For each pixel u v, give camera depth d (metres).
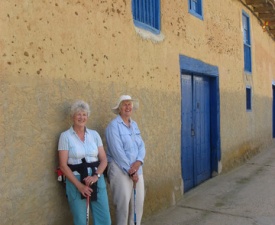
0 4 3.42
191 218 5.80
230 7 9.55
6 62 3.46
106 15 4.78
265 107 13.51
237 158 9.95
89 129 4.25
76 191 3.89
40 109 3.81
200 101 8.07
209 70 8.08
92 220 4.46
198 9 7.71
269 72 14.43
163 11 6.23
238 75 10.13
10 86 3.50
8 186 3.49
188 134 7.41
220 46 8.78
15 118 3.55
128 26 5.23
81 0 4.36
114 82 4.91
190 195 7.07
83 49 4.38
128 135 4.51
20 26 3.60
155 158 5.89
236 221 5.70
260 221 5.70
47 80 3.89
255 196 7.04
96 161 4.04
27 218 3.68
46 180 3.88
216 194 7.18
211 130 8.65
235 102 9.84
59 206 4.04
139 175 4.56
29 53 3.69
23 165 3.63
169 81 6.34
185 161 7.26
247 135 10.95
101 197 4.04
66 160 3.88
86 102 4.41
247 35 11.40
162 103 6.11
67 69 4.14
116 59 4.95
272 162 10.65
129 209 4.65
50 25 3.93
